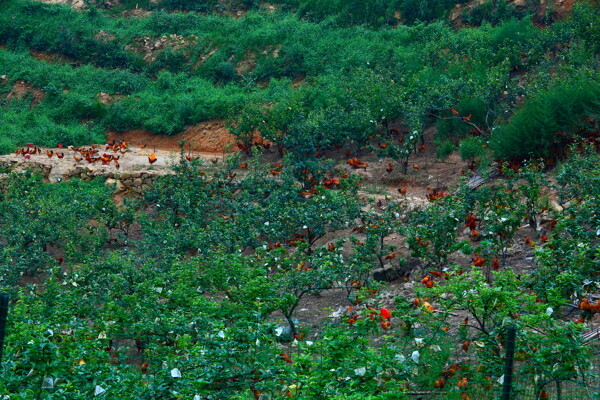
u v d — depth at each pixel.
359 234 17.56
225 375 7.51
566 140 18.62
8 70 40.00
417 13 37.19
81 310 11.56
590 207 12.17
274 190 20.14
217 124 32.25
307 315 13.32
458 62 27.41
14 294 14.20
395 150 21.39
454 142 22.89
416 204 18.28
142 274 12.83
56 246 19.77
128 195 23.84
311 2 40.94
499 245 13.42
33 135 32.75
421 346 8.00
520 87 22.98
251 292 10.54
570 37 26.25
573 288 9.37
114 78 38.56
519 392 7.31
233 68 37.75
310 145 22.14
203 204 20.30
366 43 35.53
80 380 7.54
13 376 7.10
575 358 7.18
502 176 18.70
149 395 7.32
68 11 44.50
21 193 22.11
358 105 25.08
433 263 14.55
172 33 41.75
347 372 7.36
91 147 28.89
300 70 35.62
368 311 8.35
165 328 9.48
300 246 15.12
